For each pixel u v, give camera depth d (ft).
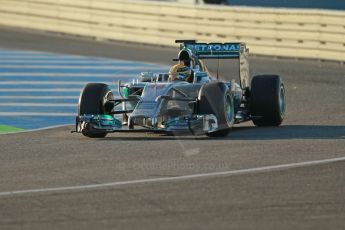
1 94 224.74
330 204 98.53
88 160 127.54
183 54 156.76
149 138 148.36
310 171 116.78
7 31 382.83
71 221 92.02
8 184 111.65
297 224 89.81
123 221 91.71
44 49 328.90
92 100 148.56
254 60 291.79
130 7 345.72
